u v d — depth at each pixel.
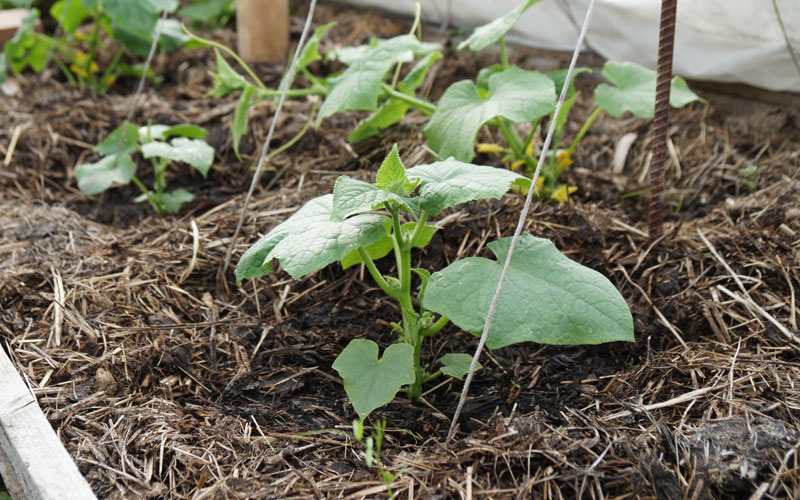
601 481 0.81
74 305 0.98
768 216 1.03
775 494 0.80
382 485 0.82
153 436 0.86
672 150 1.19
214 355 0.95
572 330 0.83
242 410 0.90
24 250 1.05
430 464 0.83
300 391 0.92
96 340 0.95
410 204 0.83
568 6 1.26
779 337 0.92
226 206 1.13
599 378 0.92
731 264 0.98
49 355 0.93
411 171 0.87
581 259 0.99
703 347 0.92
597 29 1.27
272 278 1.02
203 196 1.19
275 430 0.88
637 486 0.81
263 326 0.98
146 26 1.30
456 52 1.44
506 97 1.02
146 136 1.13
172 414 0.88
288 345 0.96
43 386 0.90
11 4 1.74
